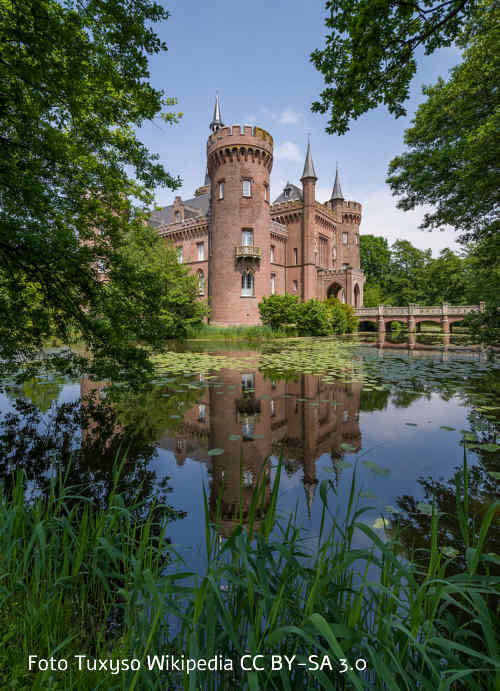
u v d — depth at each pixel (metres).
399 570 1.55
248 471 4.00
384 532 2.78
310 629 1.40
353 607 1.44
